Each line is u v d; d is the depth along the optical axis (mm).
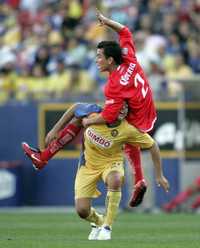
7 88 67125
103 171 31344
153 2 74062
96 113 31047
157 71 64750
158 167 32094
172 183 60469
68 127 31688
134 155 31984
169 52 68250
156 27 71125
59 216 50906
